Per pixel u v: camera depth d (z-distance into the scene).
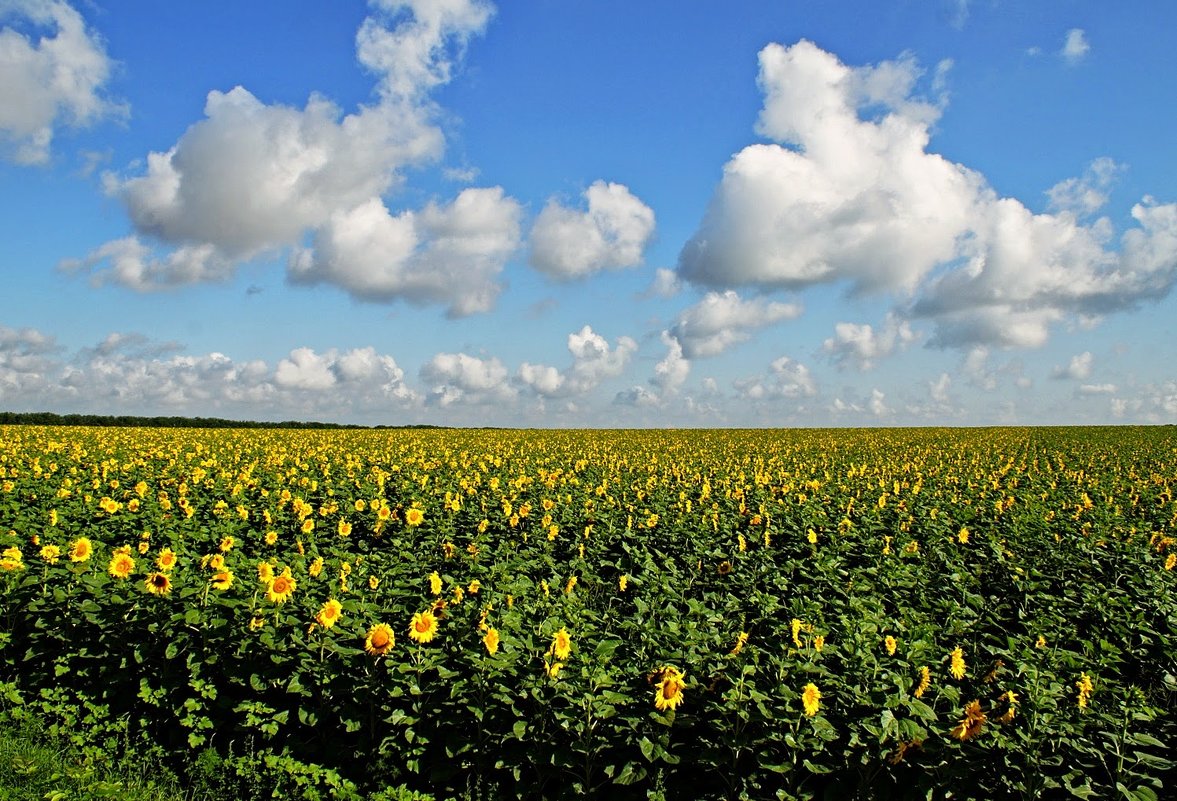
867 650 6.45
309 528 11.75
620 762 5.90
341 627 6.90
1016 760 5.31
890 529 13.47
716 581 10.34
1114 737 5.28
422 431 63.50
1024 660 6.68
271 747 6.50
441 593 8.28
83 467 20.88
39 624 7.66
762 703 5.73
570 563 10.63
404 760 6.30
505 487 18.34
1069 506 15.82
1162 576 10.10
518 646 6.38
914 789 5.38
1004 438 50.50
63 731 6.65
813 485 17.83
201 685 6.81
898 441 47.47
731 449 38.78
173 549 9.96
